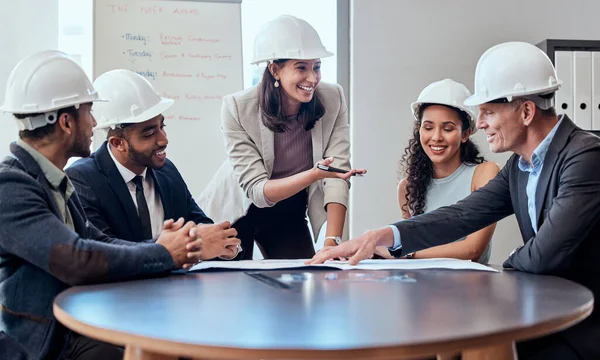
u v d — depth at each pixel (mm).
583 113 3406
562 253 1665
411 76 3773
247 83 3820
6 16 3512
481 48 3793
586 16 3826
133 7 3549
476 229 2020
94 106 2238
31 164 1629
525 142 1871
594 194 1682
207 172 3568
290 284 1491
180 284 1502
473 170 2588
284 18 2807
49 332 1522
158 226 2363
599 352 1559
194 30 3590
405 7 3764
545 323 1066
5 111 1679
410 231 1947
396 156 3768
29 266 1551
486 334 980
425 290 1398
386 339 939
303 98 2768
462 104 2529
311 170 2607
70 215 1729
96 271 1503
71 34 3730
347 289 1410
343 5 3812
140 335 988
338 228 2791
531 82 1826
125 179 2285
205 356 929
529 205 1881
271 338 949
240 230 3158
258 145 2879
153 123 2254
